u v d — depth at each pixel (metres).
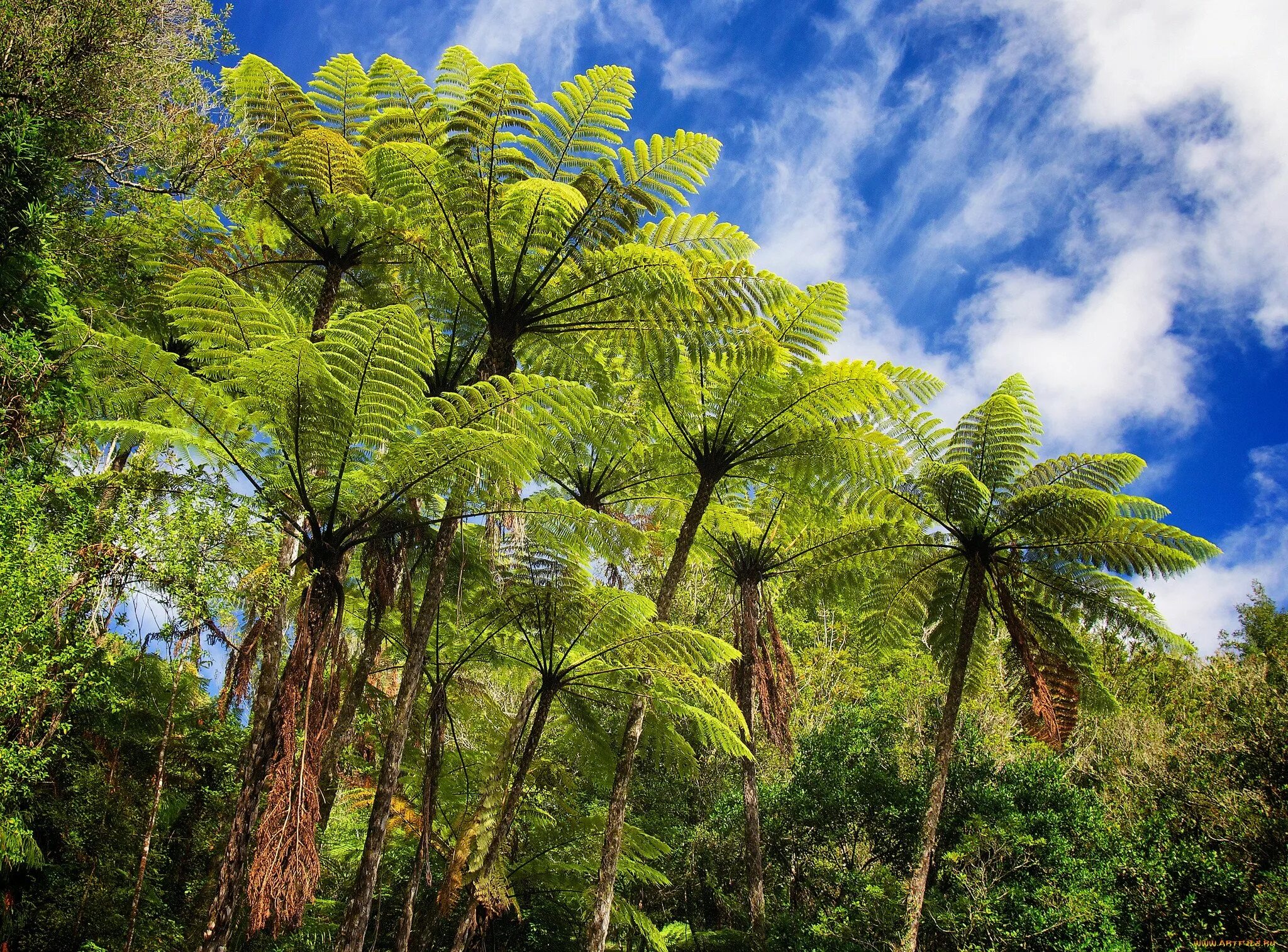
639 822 15.82
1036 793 13.53
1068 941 10.97
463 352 9.13
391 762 7.01
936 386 11.32
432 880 13.22
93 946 8.24
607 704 11.28
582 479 11.06
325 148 8.31
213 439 6.82
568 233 7.72
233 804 10.32
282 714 5.94
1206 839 12.42
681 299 7.87
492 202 7.68
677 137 7.80
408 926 8.49
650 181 8.03
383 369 6.62
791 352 10.20
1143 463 11.59
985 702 16.48
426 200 7.71
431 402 7.46
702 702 11.18
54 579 5.98
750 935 12.69
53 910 8.41
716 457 10.12
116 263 8.52
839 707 16.89
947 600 13.08
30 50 6.77
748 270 8.22
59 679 6.38
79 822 8.73
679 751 11.91
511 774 11.80
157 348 6.26
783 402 9.64
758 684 12.79
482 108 7.50
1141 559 11.29
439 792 12.57
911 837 13.80
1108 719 16.81
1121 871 12.55
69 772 8.96
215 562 6.50
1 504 5.88
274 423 6.66
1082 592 12.21
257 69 8.73
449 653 11.52
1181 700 15.68
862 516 12.72
